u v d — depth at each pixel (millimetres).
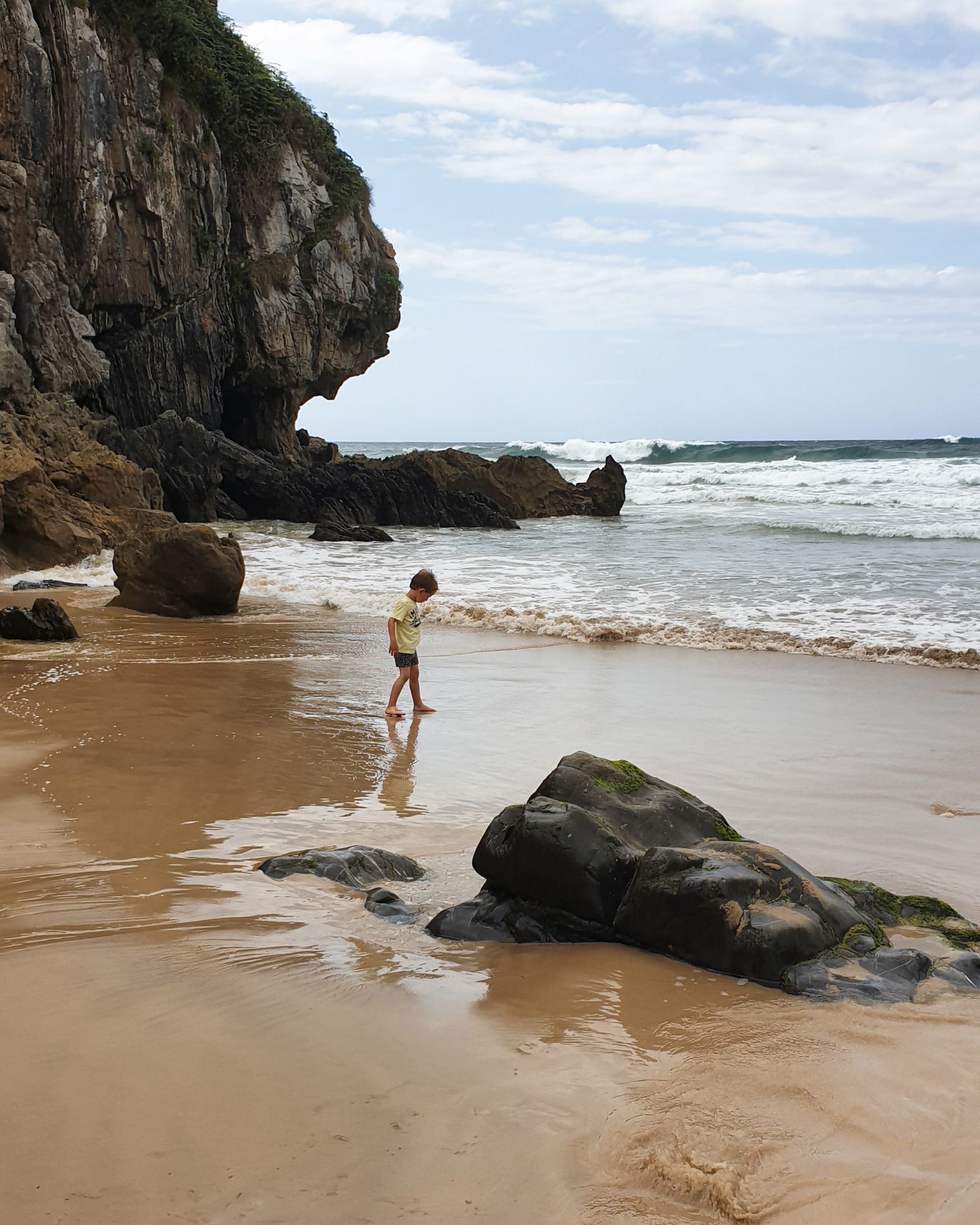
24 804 5848
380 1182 2451
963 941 4199
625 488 42750
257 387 42094
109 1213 2297
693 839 4590
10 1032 3152
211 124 38750
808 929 3883
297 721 8250
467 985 3725
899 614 14008
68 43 31094
